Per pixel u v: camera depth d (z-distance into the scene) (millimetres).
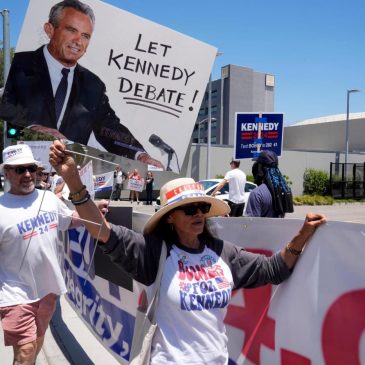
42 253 3248
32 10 2967
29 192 3273
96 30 3096
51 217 3324
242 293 2580
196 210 2176
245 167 30672
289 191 4062
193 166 28500
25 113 2998
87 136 3146
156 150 3387
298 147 65688
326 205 28812
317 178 33812
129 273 2193
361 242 1944
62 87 3053
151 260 2186
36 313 3248
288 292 2307
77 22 3027
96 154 3326
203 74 3490
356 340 1955
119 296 3568
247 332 2539
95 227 2135
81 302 4570
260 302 2480
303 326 2207
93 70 3119
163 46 3326
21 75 2980
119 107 3229
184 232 2230
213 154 29125
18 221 3191
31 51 2980
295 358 2240
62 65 3037
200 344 2074
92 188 3338
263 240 2547
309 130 63906
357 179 33344
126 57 3207
